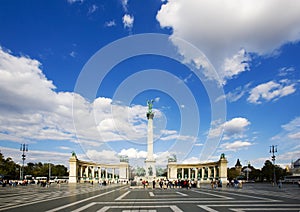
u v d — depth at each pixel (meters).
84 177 120.69
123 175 122.44
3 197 37.38
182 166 122.25
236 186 67.38
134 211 22.30
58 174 174.00
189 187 64.19
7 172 115.75
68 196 38.97
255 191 50.91
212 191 51.31
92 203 28.72
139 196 38.53
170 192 48.41
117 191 52.41
